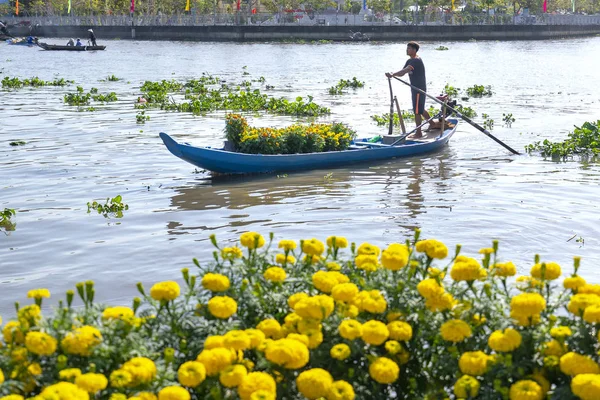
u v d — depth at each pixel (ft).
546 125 87.86
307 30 334.65
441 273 19.54
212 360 15.64
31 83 142.61
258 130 60.80
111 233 43.04
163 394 14.92
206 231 43.14
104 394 15.85
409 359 18.28
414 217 45.78
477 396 16.84
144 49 275.39
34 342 15.64
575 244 40.27
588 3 529.45
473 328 18.17
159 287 18.01
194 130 83.87
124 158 66.39
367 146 66.39
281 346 16.01
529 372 16.92
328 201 50.06
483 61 213.46
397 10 495.00
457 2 440.45
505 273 19.53
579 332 16.99
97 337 16.46
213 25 338.54
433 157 66.49
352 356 17.61
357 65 199.00
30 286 34.68
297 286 19.77
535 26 361.10
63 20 368.89
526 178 57.72
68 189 54.60
